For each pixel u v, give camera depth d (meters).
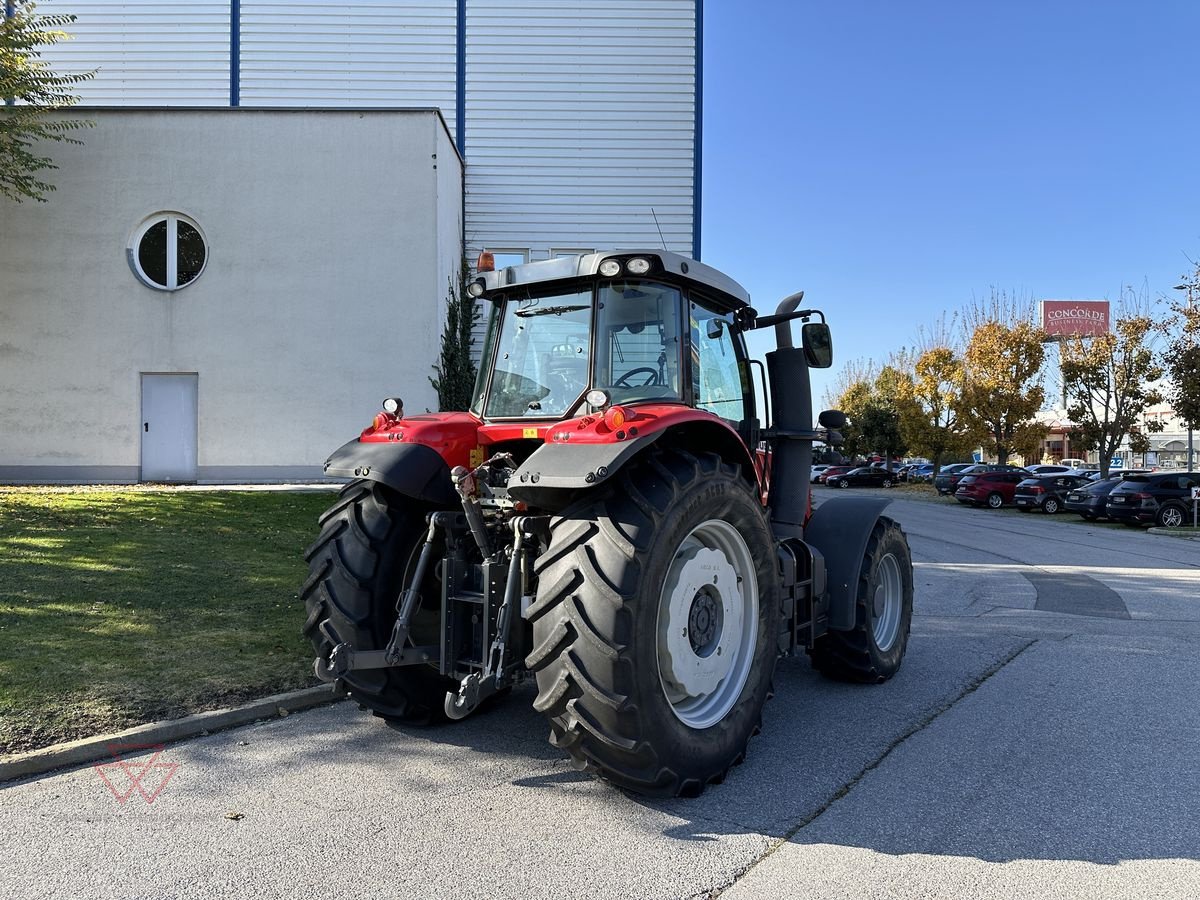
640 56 18.28
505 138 18.28
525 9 18.23
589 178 18.38
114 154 14.93
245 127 15.11
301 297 15.21
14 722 3.84
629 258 3.76
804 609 4.62
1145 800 3.42
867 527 4.94
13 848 2.88
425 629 3.92
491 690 3.35
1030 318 32.94
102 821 3.10
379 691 4.00
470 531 3.77
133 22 18.05
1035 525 20.48
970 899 2.63
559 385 4.04
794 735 4.23
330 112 15.20
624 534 3.17
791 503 4.78
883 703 4.79
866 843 3.02
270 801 3.31
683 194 18.39
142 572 7.08
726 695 3.66
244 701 4.39
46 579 6.58
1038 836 3.09
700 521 3.48
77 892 2.58
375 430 4.21
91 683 4.40
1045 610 7.93
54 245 14.86
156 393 15.12
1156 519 19.39
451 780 3.55
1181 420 24.44
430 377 15.33
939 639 6.53
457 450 4.05
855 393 54.84
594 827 3.11
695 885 2.69
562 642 3.12
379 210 15.30
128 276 14.96
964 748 4.04
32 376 14.85
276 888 2.63
